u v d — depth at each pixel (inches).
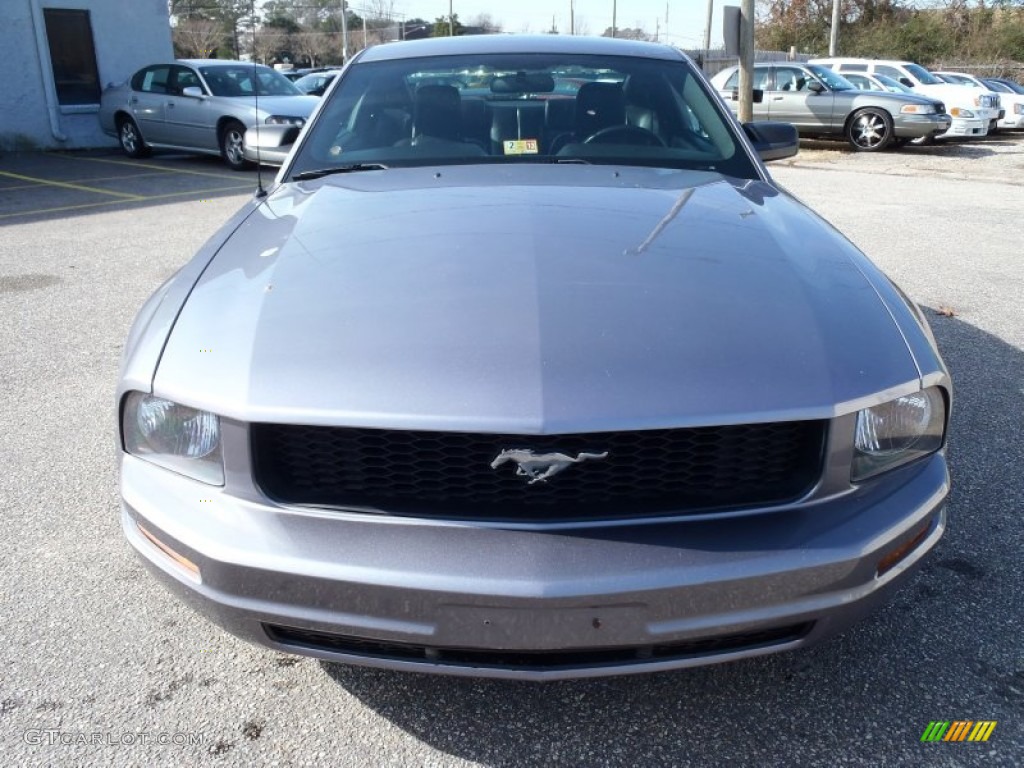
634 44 143.9
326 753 80.0
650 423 67.3
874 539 71.9
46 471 133.0
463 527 69.1
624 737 81.7
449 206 98.8
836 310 79.7
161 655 92.5
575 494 70.2
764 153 139.3
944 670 89.8
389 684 88.6
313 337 74.5
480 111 128.3
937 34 1515.7
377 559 68.2
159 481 76.5
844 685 87.8
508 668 70.6
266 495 72.0
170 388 74.5
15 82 554.3
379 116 128.6
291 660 92.1
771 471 72.6
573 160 120.3
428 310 76.2
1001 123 804.0
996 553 110.7
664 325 74.3
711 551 68.5
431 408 67.7
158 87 518.9
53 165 513.0
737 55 490.3
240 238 97.0
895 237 310.7
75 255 279.4
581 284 79.4
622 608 67.2
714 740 81.2
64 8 564.7
